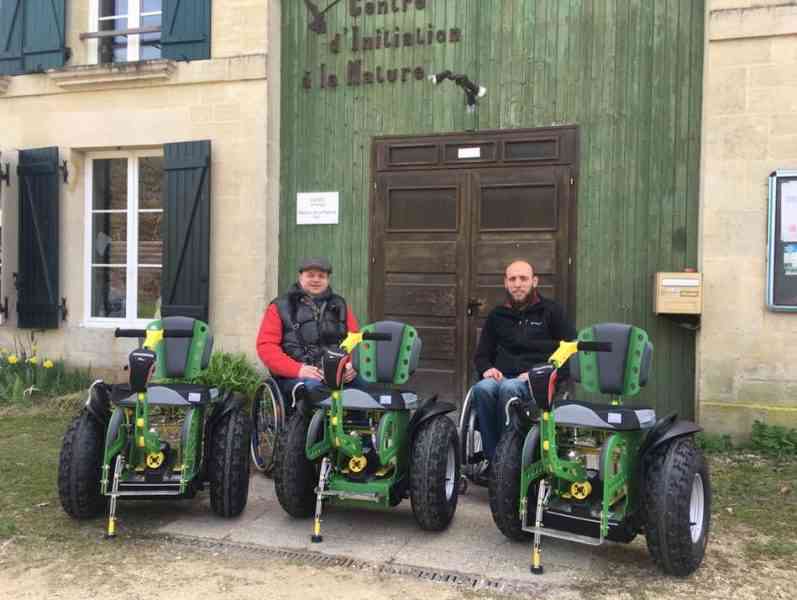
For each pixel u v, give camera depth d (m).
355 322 4.91
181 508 4.29
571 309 6.17
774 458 5.26
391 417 3.82
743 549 3.69
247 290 6.91
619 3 6.07
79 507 3.89
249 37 6.89
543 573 3.40
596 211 6.12
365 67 6.77
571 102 6.20
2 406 6.91
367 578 3.35
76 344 7.50
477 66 6.44
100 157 7.61
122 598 3.14
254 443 5.06
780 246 5.45
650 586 3.26
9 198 7.62
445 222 6.52
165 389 3.96
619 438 3.33
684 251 5.94
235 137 6.94
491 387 4.36
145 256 7.56
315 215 6.90
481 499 4.54
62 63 7.46
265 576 3.37
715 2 5.61
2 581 3.31
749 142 5.54
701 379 5.64
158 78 7.10
